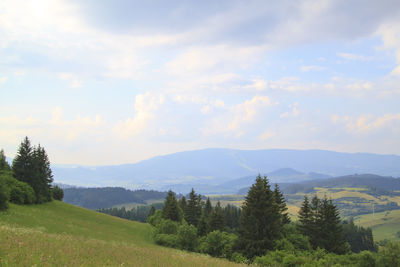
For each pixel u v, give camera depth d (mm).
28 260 13328
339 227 61812
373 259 35719
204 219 79125
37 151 83562
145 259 19141
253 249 48938
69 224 57969
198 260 22875
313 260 37688
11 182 68500
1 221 41375
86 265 14445
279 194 74125
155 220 88312
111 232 63125
